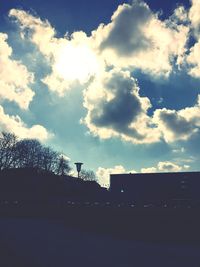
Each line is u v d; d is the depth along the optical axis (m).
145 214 28.98
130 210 29.97
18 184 74.50
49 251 19.80
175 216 27.61
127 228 29.09
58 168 98.38
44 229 30.11
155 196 54.53
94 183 66.88
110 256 18.88
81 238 26.00
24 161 94.25
